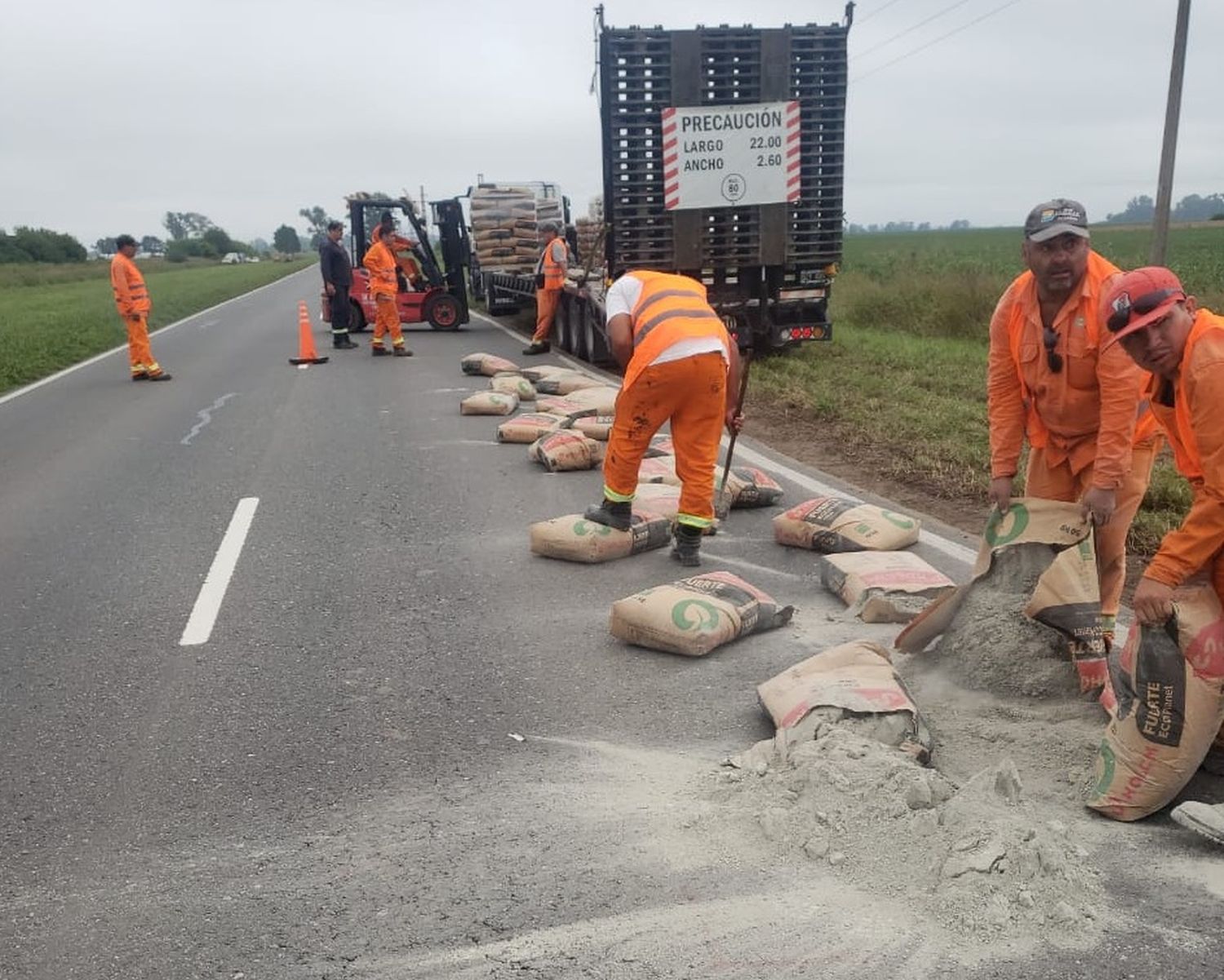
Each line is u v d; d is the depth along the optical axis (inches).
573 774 149.6
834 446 376.2
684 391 227.1
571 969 107.3
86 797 149.1
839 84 521.0
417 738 162.9
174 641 206.2
